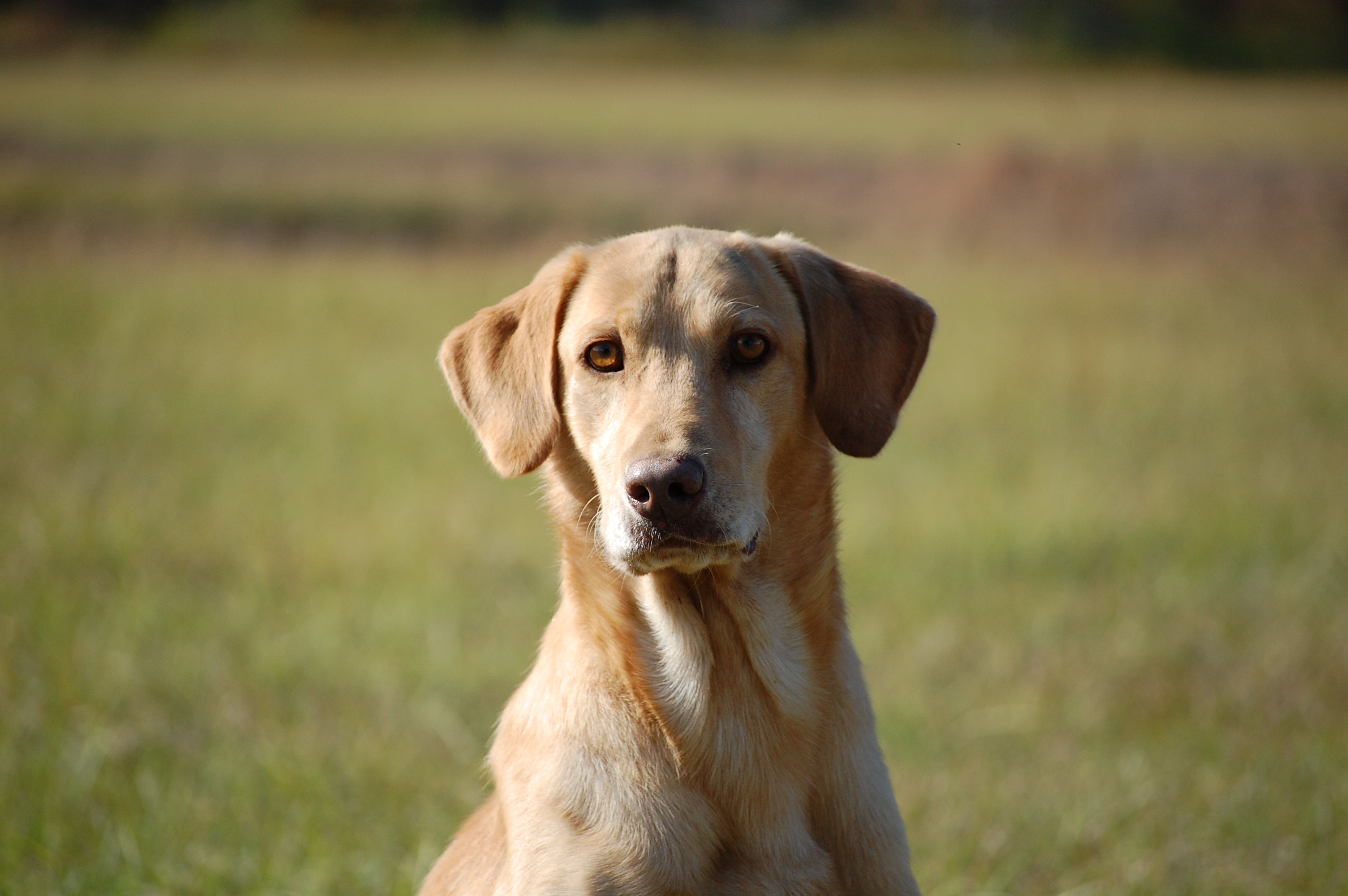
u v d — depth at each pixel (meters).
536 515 9.97
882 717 6.84
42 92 39.25
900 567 8.84
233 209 23.50
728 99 43.50
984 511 9.84
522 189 26.38
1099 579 8.65
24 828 5.51
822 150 30.48
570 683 4.33
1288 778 6.09
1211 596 8.29
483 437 4.68
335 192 25.05
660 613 4.27
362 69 51.84
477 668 7.36
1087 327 16.30
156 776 6.06
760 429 4.31
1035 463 11.06
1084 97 44.69
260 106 37.78
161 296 17.47
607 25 63.91
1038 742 6.64
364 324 16.28
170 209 23.28
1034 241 23.06
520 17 64.06
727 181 27.80
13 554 8.59
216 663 7.27
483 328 4.79
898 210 25.45
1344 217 24.22
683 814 4.09
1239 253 22.23
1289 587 8.38
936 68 54.44
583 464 4.53
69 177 25.23
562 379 4.61
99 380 13.22
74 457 10.82
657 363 4.29
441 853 5.55
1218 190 25.73
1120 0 60.09
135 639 7.46
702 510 4.00
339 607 7.98
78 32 55.66
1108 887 5.41
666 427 4.07
